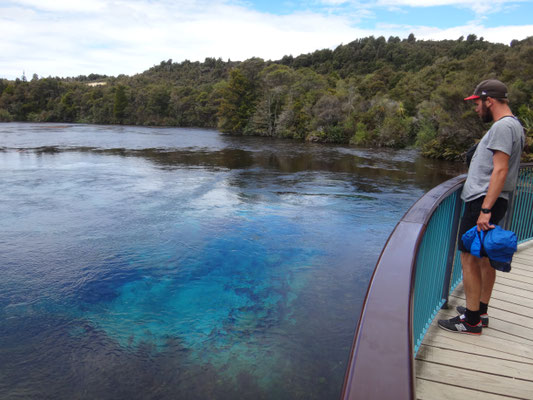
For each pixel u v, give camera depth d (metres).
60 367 3.98
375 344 0.87
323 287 5.94
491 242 2.30
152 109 79.69
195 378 3.81
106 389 3.66
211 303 5.38
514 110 26.97
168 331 4.66
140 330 4.69
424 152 29.19
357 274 6.45
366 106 44.66
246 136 51.84
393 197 12.82
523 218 4.79
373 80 69.50
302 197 12.45
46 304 5.29
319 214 10.25
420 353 2.44
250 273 6.41
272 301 5.45
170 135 46.59
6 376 3.83
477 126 26.00
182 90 83.19
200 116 77.12
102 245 7.56
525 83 28.09
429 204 2.10
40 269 6.41
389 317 0.98
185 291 5.73
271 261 6.93
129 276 6.22
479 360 2.38
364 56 108.81
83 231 8.38
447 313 2.99
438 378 2.19
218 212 10.20
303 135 48.16
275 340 4.49
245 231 8.61
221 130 59.62
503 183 2.34
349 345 4.41
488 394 2.07
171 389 3.65
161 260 6.89
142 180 14.67
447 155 26.94
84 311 5.12
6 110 82.56
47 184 13.32
